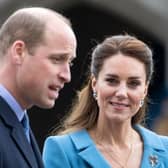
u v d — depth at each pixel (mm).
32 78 12305
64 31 12445
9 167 11812
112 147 16188
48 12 12641
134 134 16625
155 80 37781
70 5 37000
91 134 16438
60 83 12500
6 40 12445
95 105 16453
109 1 36875
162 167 16188
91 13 38531
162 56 38281
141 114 16844
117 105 15750
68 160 15930
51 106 12570
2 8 34344
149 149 16328
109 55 15750
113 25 38781
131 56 15703
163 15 37062
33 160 12367
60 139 16219
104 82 15797
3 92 12406
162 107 35469
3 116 12289
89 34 39062
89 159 15945
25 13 12508
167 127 34219
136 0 36531
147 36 38469
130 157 16203
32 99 12461
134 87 15766
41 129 39438
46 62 12328
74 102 16797
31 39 12297
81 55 39094
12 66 12367
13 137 12211
